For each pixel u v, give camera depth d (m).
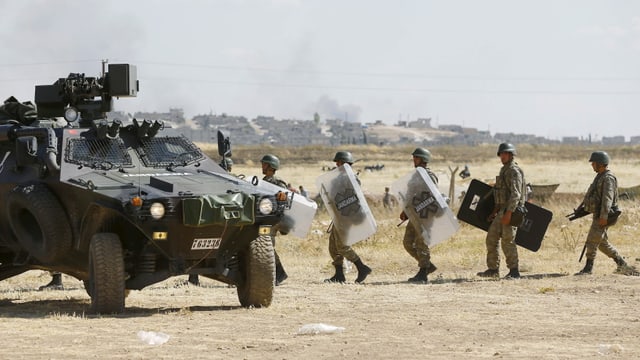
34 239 30.95
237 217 27.66
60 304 32.62
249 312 28.95
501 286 35.78
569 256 47.38
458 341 23.06
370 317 27.55
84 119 33.09
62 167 29.94
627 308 29.33
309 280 40.97
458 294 33.50
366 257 48.12
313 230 60.16
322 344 22.59
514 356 20.80
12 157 32.38
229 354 21.30
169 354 21.34
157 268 29.70
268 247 29.84
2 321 26.98
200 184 28.98
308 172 191.00
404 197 39.56
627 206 72.56
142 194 27.75
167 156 32.09
